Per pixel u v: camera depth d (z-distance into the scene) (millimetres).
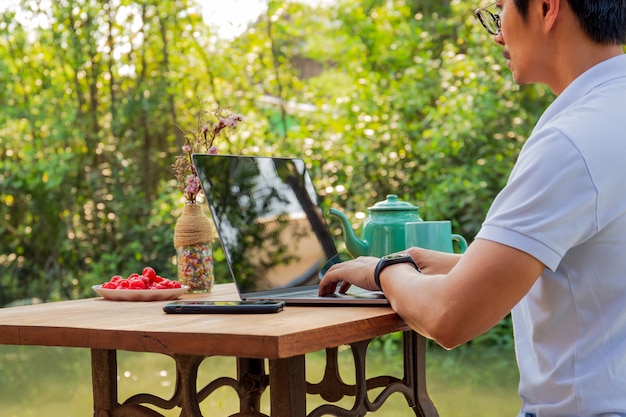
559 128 1308
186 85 7445
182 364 1479
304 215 2053
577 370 1340
